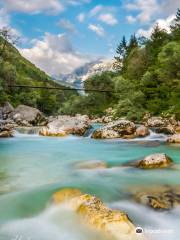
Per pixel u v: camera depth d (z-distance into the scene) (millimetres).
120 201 11078
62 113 111375
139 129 32562
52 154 22797
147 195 11398
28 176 15375
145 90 67500
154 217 9734
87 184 13359
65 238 8586
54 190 12227
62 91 148000
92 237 8430
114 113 68500
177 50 66750
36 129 36281
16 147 26672
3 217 9930
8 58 72312
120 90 72062
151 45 105625
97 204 9586
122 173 15398
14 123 47844
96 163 18281
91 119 79812
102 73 103938
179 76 63344
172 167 16250
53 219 9672
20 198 11484
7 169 17234
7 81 66062
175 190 12180
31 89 91688
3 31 65375
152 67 83375
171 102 57438
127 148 25312
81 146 26984
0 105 55219
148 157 16766
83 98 100500
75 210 9625
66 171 16422
